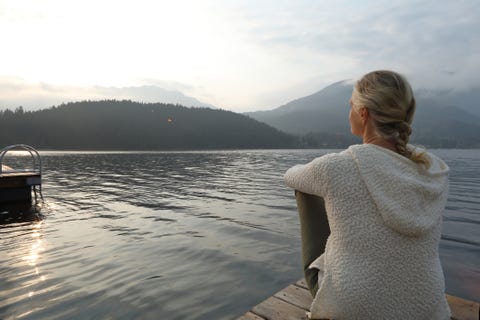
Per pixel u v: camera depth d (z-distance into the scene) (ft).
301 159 210.59
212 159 206.49
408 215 3.00
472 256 21.77
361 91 3.62
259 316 6.14
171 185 66.80
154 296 14.56
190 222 31.35
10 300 13.96
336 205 3.30
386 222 3.05
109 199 46.83
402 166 3.20
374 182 3.14
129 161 175.11
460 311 6.73
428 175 3.21
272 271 17.94
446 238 26.81
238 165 146.00
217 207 40.50
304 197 4.23
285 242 24.04
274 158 225.76
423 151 3.41
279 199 47.80
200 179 80.84
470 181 80.89
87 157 226.79
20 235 25.68
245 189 60.34
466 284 16.96
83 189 58.65
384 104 3.32
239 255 20.75
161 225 29.89
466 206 44.29
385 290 3.13
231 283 16.20
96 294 14.65
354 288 3.18
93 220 32.07
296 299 6.83
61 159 190.70
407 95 3.36
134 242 23.75
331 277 3.42
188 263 19.15
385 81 3.42
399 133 3.39
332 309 3.39
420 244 3.17
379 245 3.12
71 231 27.20
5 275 16.84
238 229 28.32
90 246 22.58
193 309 13.46
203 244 23.32
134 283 15.99
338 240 3.36
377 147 3.33
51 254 20.62
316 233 4.18
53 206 40.22
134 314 12.89
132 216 34.35
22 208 38.68
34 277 16.60
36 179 42.86
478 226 31.86
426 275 3.21
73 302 13.82
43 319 12.36
